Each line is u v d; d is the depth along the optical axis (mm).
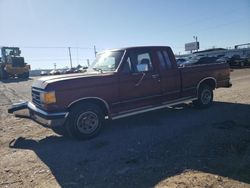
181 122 7066
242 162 4426
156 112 8430
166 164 4520
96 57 7672
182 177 4035
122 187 3859
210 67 8578
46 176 4352
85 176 4273
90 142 5898
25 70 36125
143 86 6824
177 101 7711
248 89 12266
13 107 6785
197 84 8180
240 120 6883
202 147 5156
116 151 5254
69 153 5312
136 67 6758
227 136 5680
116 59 6707
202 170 4227
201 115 7719
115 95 6355
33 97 6500
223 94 11234
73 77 5945
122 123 7316
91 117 6070
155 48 7242
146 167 4453
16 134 6891
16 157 5254
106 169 4477
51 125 5652
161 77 7195
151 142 5625
